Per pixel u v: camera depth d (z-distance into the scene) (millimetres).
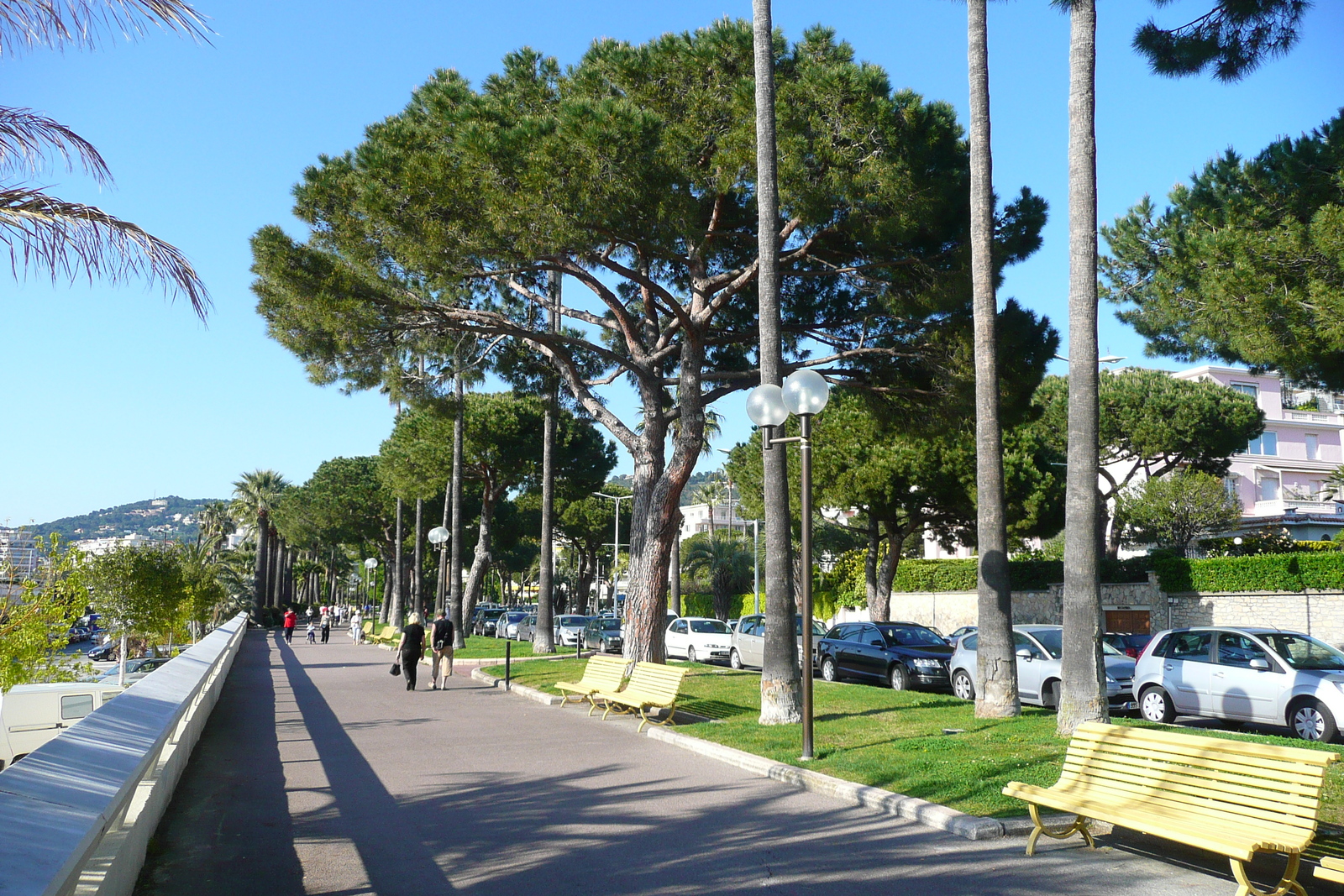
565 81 17594
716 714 13727
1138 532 42406
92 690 15492
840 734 11344
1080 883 6027
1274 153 14172
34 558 15883
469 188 15023
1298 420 54062
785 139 14352
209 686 15555
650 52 15914
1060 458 37625
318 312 16859
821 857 6680
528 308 22969
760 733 11547
